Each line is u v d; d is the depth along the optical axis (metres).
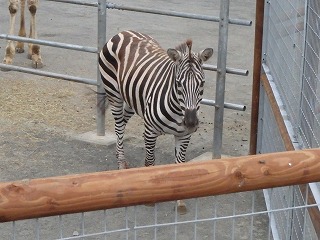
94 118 11.33
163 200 3.41
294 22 6.84
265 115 8.83
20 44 14.60
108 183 3.31
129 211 8.04
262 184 3.59
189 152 10.08
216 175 3.48
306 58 6.00
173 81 7.89
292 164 3.63
